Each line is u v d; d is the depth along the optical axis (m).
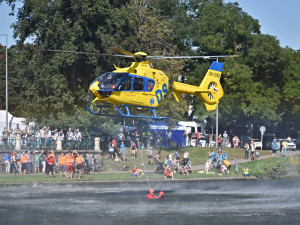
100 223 73.50
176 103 147.38
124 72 70.50
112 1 137.12
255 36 171.00
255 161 132.00
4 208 81.69
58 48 124.94
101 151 117.88
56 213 79.00
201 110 164.38
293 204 90.19
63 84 125.44
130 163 125.19
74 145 117.44
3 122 123.19
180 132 151.62
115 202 87.94
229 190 104.19
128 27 133.50
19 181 96.31
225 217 78.75
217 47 165.62
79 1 121.25
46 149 112.12
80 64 129.62
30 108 127.88
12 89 169.38
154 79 74.00
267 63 171.00
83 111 124.69
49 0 124.69
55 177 102.69
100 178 104.38
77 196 91.75
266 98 166.25
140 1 159.88
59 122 123.38
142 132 141.00
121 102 70.62
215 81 88.50
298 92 174.25
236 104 165.00
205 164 133.12
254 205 89.00
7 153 107.81
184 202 90.06
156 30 154.75
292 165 129.88
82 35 124.31
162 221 75.44
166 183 107.06
